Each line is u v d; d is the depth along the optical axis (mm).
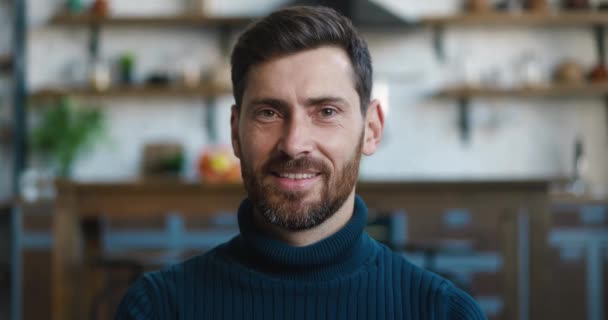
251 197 808
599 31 4605
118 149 4594
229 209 3037
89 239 3492
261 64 792
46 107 4531
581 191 4242
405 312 834
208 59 4586
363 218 854
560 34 4633
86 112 4352
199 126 4637
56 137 4281
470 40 4633
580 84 4367
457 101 4641
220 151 3273
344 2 4148
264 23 808
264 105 790
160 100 4617
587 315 3883
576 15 4414
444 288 849
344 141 793
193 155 4617
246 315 835
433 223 3896
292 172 783
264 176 794
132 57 4461
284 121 791
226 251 885
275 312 830
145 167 4422
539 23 4492
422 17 4410
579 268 3887
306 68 781
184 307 849
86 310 3441
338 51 797
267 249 823
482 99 4645
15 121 4301
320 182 793
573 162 4656
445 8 4582
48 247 3758
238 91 830
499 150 4652
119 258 3062
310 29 788
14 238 3605
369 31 4621
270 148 788
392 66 4637
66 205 3002
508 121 4641
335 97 784
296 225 793
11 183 4191
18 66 4379
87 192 3008
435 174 4645
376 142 898
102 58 4574
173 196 3021
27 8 4551
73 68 4543
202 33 4586
